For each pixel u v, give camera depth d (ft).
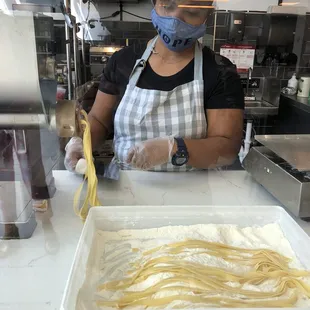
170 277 1.67
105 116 3.27
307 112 6.35
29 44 1.62
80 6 4.40
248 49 7.22
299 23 7.17
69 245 1.97
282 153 2.61
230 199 2.59
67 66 2.77
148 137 3.18
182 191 2.69
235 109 3.28
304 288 1.67
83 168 2.48
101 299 1.56
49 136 2.22
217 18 6.89
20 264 1.80
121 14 4.44
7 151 1.93
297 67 7.50
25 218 2.00
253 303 1.53
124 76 3.35
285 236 2.11
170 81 3.25
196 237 2.05
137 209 2.23
